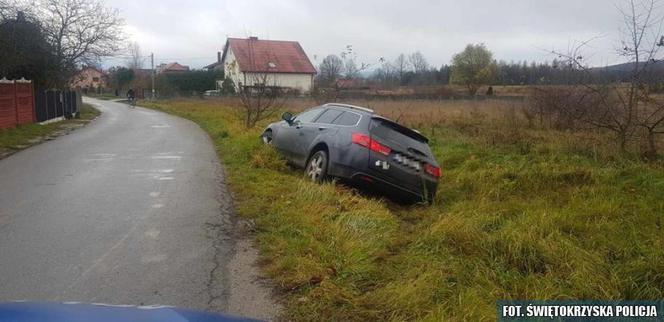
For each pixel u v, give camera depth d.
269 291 4.40
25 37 25.17
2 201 7.28
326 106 9.91
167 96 62.25
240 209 6.95
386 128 8.59
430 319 3.69
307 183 7.94
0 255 5.04
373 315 3.94
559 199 7.79
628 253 5.07
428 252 5.21
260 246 5.52
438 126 18.61
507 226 5.89
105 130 20.34
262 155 10.54
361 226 6.03
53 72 28.19
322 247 5.16
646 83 10.48
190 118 29.67
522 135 14.06
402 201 8.56
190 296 4.27
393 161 8.27
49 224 6.14
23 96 20.83
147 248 5.39
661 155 10.50
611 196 7.59
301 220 6.19
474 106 25.53
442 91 44.66
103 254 5.16
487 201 7.91
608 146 11.05
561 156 11.17
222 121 22.08
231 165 10.79
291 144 10.20
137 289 4.36
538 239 5.35
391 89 43.16
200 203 7.41
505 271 4.79
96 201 7.38
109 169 10.23
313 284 4.48
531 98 18.77
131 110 40.34
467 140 14.40
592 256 4.91
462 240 5.44
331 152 8.52
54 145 14.59
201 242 5.63
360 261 4.83
